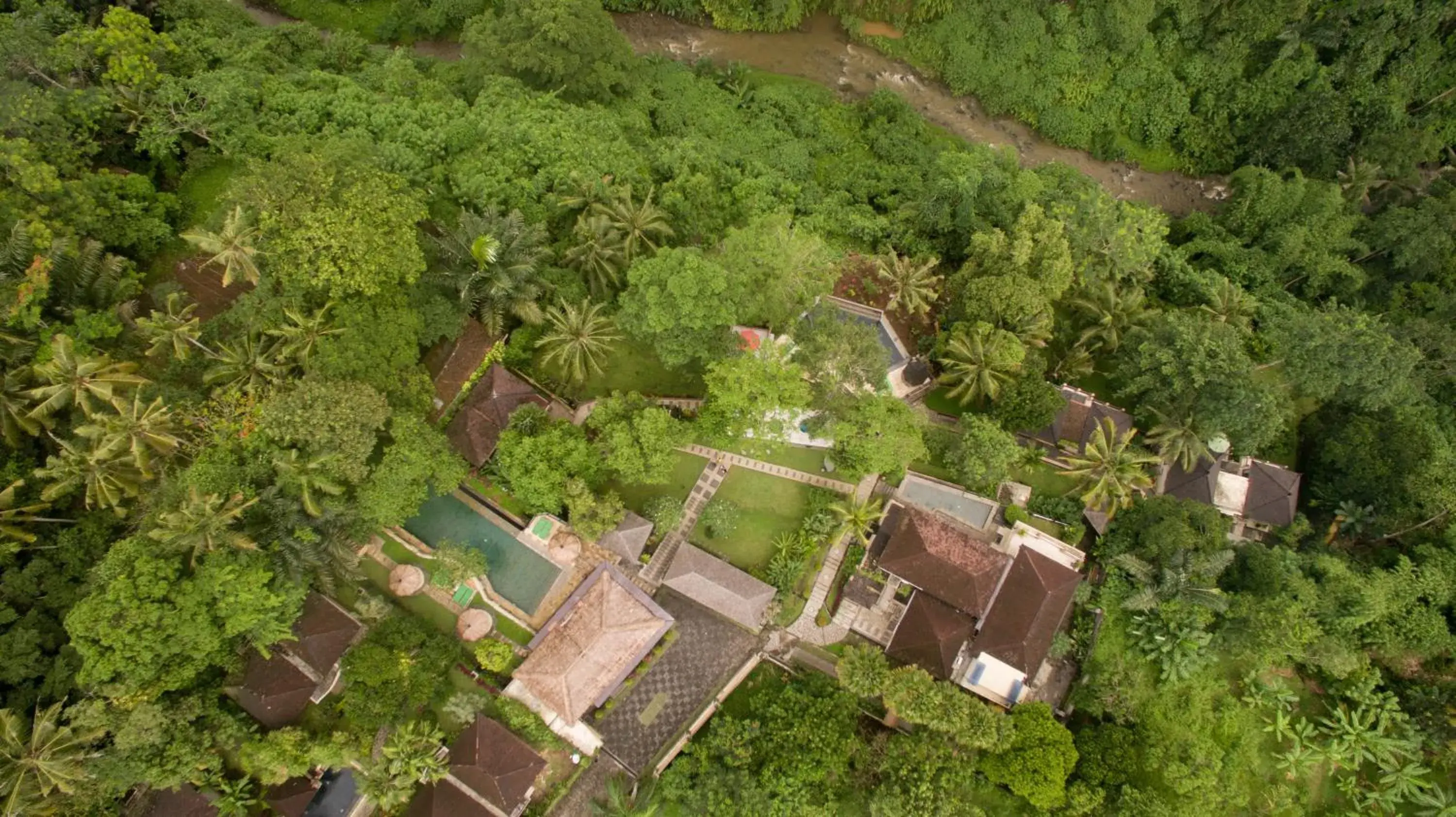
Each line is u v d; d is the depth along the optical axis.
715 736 39.78
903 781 38.00
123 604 31.06
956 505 47.25
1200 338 45.66
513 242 43.16
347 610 39.53
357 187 38.12
